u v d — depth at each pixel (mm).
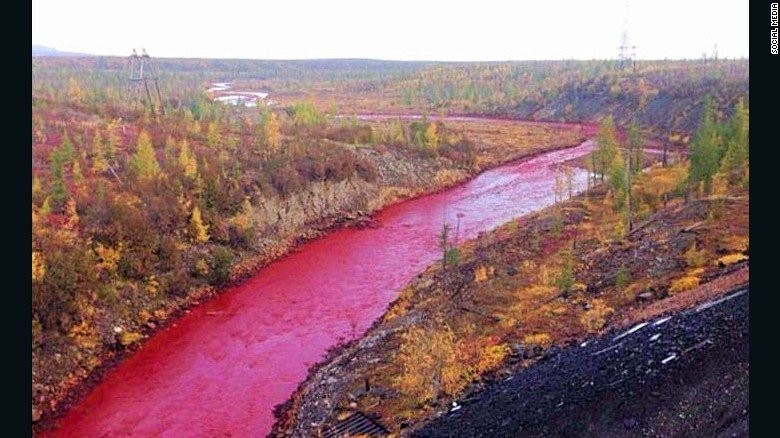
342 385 39219
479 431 29125
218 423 37594
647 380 28047
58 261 44875
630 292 42062
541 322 40969
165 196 60281
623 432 25594
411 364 36094
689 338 30484
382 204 86438
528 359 36531
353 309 53469
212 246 60844
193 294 54844
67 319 43438
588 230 60719
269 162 76938
